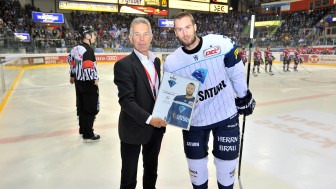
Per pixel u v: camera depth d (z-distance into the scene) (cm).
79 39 387
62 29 2295
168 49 2364
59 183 294
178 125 198
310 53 1919
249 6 3781
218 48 195
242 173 312
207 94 203
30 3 2433
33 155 371
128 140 204
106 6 2559
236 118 214
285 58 1503
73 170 324
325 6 2980
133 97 193
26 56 1596
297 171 319
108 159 354
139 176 307
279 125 500
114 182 295
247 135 443
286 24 2844
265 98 760
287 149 386
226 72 205
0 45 1298
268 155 364
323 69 1603
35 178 307
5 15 2016
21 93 844
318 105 671
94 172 319
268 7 3469
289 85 1008
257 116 565
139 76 198
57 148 395
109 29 2605
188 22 185
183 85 194
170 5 2911
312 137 436
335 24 2292
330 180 298
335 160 350
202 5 3122
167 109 195
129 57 199
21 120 546
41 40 1808
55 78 1189
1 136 451
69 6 2425
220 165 217
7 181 300
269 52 1400
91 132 412
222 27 3200
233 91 215
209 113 207
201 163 219
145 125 203
